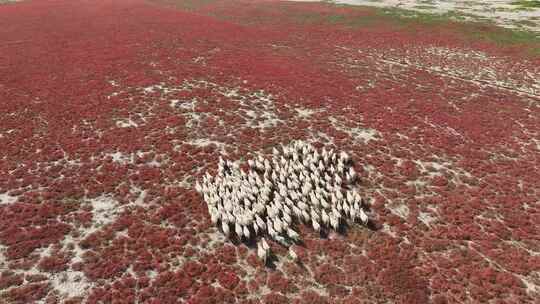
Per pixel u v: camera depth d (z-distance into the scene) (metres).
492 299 23.17
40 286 22.97
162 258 25.06
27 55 53.97
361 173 33.53
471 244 26.89
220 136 37.78
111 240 26.30
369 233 27.61
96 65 51.22
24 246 25.30
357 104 45.31
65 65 50.91
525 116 44.69
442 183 32.56
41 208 28.34
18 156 33.69
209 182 30.75
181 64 53.47
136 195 30.08
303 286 23.72
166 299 22.50
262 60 57.38
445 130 40.75
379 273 24.55
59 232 26.56
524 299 23.17
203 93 45.47
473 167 34.91
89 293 22.78
